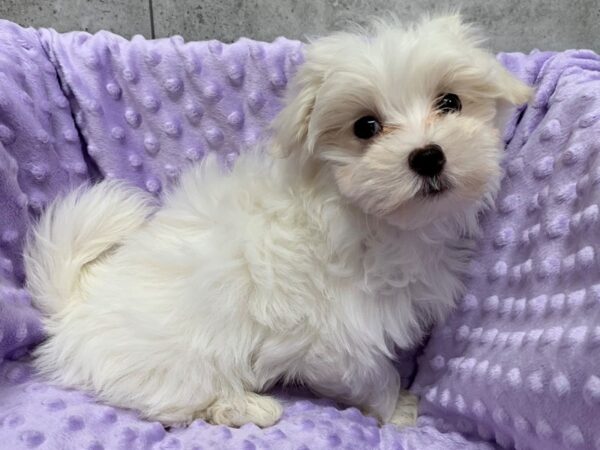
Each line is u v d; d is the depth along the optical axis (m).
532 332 0.19
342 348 0.22
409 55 0.19
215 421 0.23
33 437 0.19
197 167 0.26
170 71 0.28
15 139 0.25
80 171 0.28
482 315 0.23
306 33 0.33
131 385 0.22
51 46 0.28
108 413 0.21
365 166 0.19
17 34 0.27
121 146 0.29
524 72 0.25
